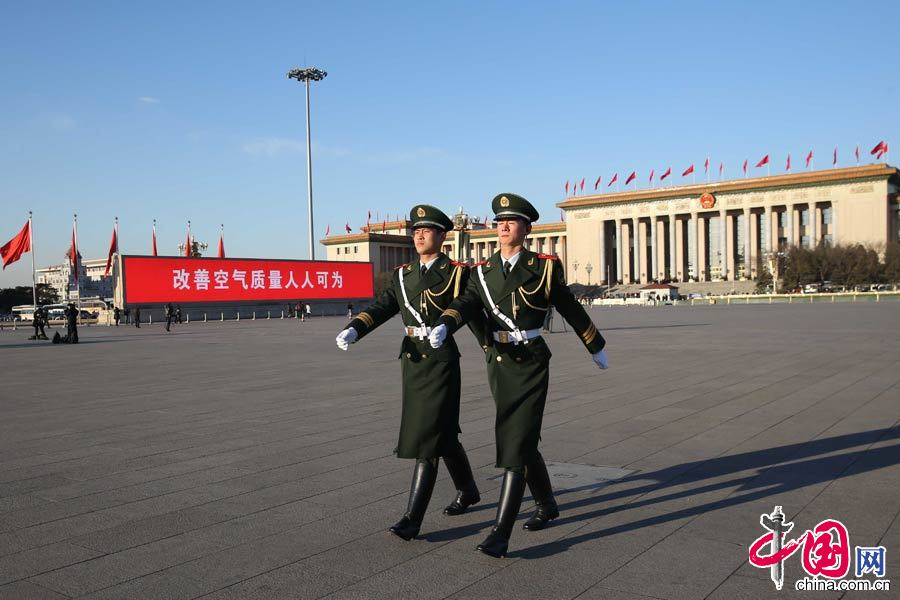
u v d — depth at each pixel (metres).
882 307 55.84
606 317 48.00
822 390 11.65
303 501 6.00
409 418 5.18
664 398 11.16
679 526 5.27
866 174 99.62
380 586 4.26
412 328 5.25
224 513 5.70
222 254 66.94
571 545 4.93
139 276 52.34
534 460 5.05
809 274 93.25
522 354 4.96
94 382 14.90
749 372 14.34
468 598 4.08
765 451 7.48
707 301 94.19
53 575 4.47
